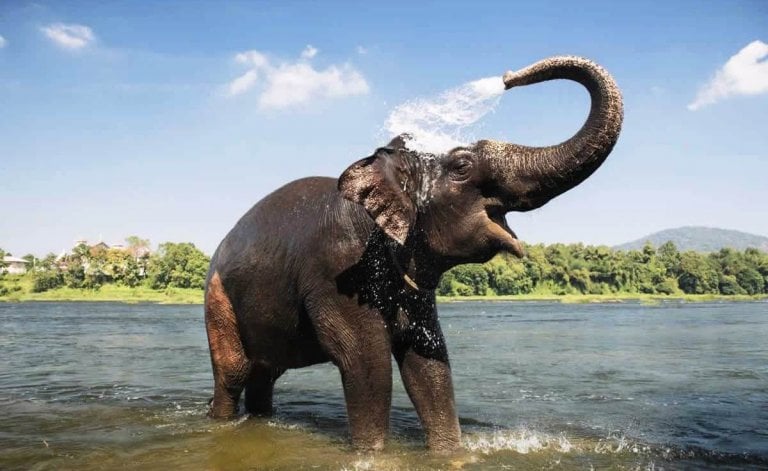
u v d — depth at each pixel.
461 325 37.41
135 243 152.75
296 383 12.43
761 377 12.91
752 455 6.67
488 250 5.85
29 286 140.12
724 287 168.75
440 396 6.61
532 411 9.23
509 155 5.71
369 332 6.23
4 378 13.17
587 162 5.29
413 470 6.05
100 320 46.84
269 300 6.90
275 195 7.33
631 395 10.68
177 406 9.69
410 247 6.07
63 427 8.17
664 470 6.13
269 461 6.43
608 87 5.22
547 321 42.91
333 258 6.29
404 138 6.16
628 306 89.38
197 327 36.06
